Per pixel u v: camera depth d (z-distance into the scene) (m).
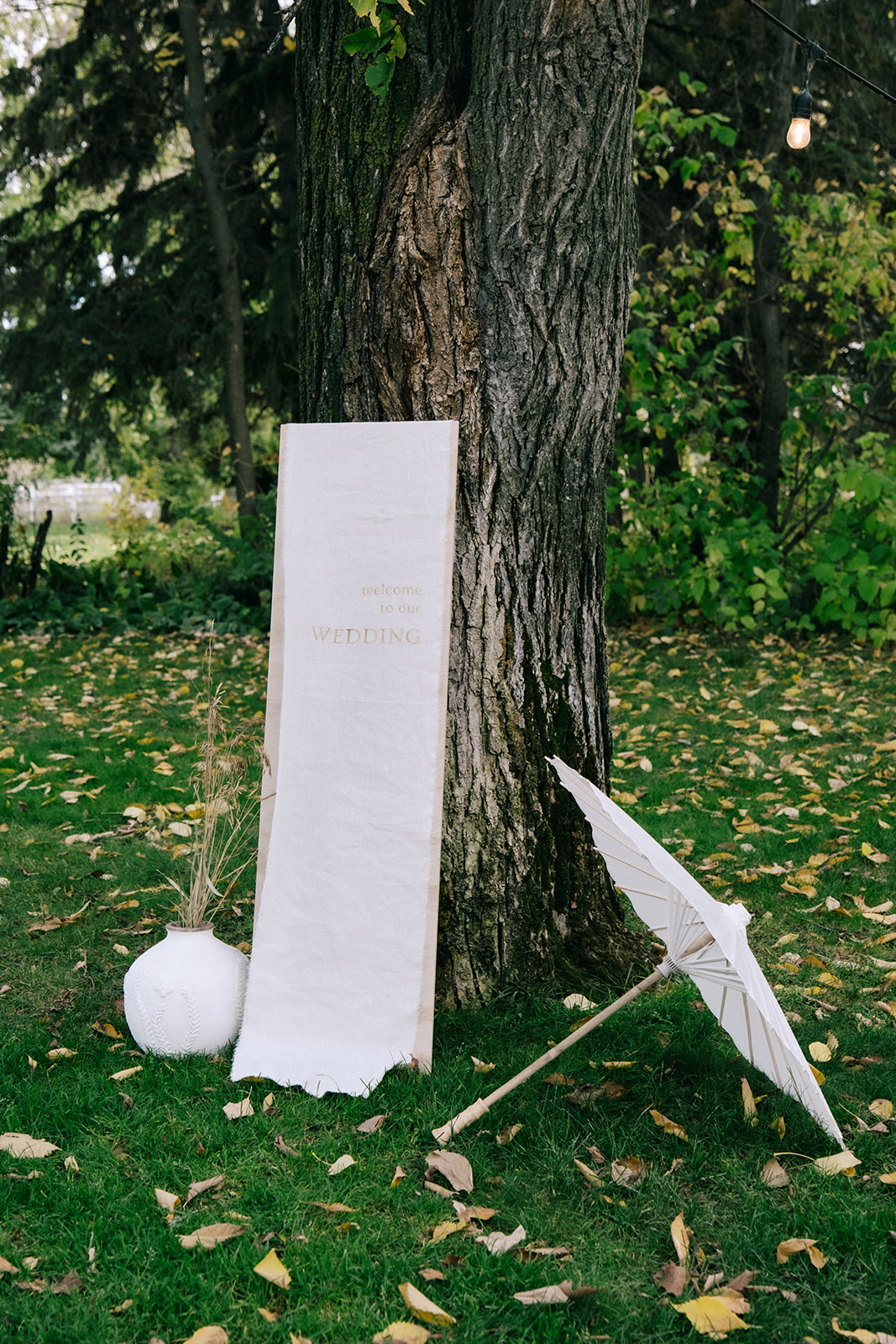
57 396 14.23
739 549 9.69
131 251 13.79
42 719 7.25
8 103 14.20
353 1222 2.41
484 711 3.37
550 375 3.27
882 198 10.82
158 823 5.25
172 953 3.16
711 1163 2.68
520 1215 2.46
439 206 3.20
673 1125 2.77
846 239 9.74
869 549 9.38
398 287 3.22
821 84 11.05
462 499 3.30
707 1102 2.91
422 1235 2.40
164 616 10.74
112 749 6.45
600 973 3.52
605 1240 2.40
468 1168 2.58
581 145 3.16
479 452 3.28
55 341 13.61
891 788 5.62
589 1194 2.55
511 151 3.15
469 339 3.23
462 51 3.32
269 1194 2.50
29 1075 3.03
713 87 11.29
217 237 12.56
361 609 3.13
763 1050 2.54
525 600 3.38
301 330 3.57
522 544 3.35
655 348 9.34
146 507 14.77
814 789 5.59
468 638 3.35
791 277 10.88
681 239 10.44
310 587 3.15
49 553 13.73
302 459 3.16
